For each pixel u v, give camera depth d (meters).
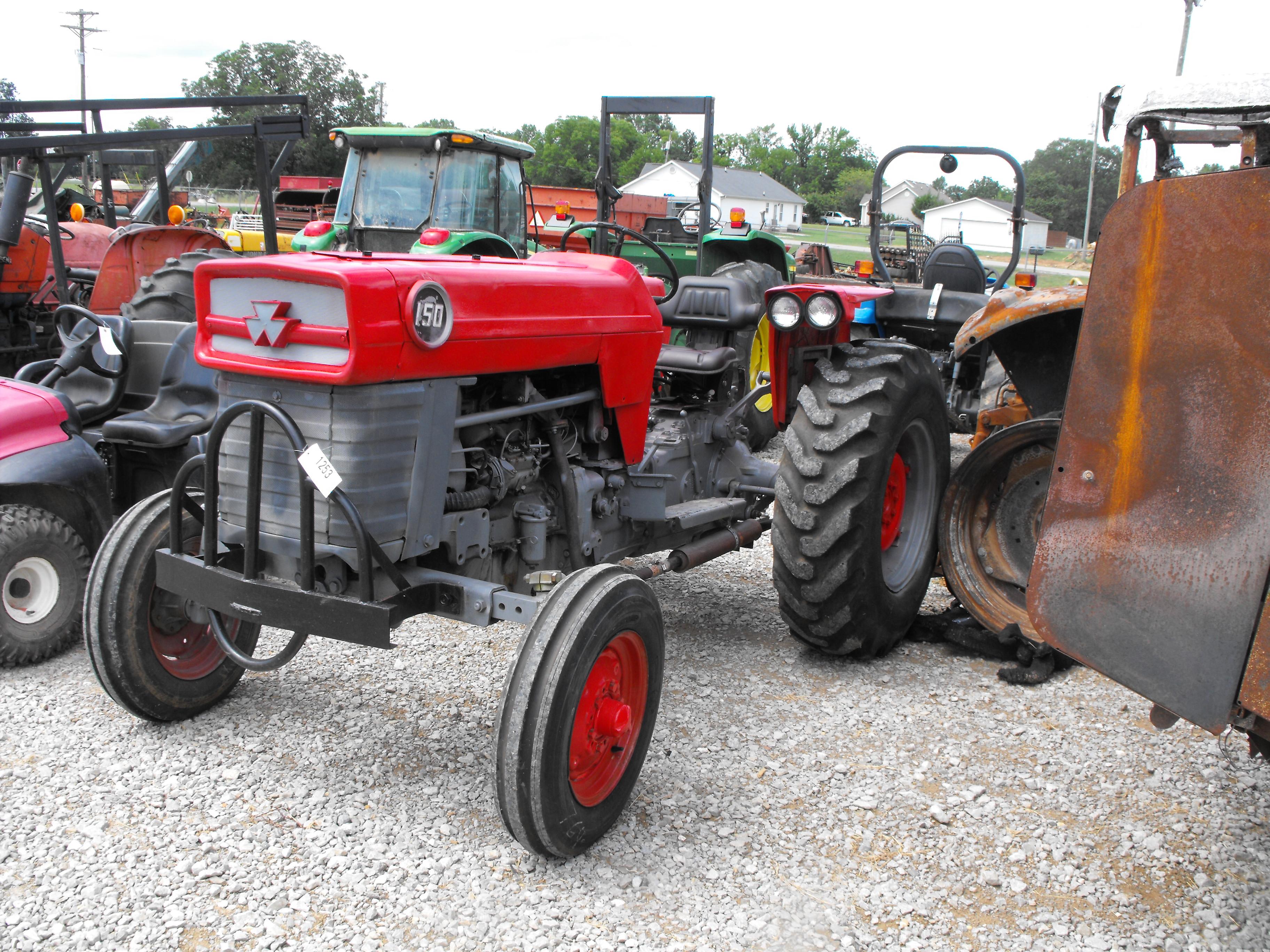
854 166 83.75
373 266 2.36
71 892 2.24
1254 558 1.88
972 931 2.20
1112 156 63.03
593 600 2.38
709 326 4.28
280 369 2.36
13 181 5.53
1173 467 1.99
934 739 3.08
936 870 2.42
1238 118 1.98
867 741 3.06
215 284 2.51
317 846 2.46
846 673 3.59
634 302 3.24
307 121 6.50
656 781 2.81
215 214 25.34
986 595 3.75
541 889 2.32
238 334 2.47
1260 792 2.79
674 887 2.34
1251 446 1.87
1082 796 2.76
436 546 2.60
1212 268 1.88
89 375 4.32
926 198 63.69
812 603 3.41
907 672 3.62
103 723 3.08
